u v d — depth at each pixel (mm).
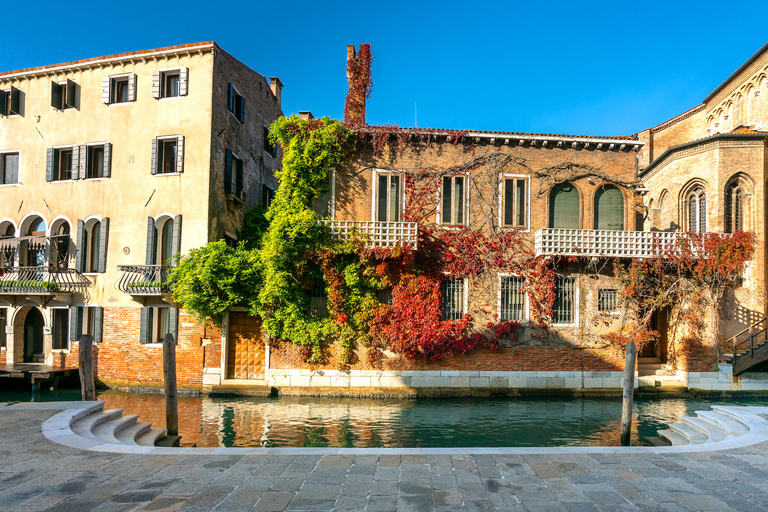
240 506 4852
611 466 6270
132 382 16594
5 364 17641
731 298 17953
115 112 17641
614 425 12336
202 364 16094
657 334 16641
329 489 5344
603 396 16250
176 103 17156
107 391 16281
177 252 16469
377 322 15938
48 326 17609
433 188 16953
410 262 16156
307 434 11172
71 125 18016
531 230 17219
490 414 13508
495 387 16219
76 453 6645
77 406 9641
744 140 18219
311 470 5980
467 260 16672
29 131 18406
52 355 17469
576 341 16672
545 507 4914
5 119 18625
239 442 10406
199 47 16859
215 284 15297
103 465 6141
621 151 17891
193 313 16047
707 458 6652
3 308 18344
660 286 17141
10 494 5141
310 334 15664
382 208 16859
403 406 14492
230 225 18469
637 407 14602
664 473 6016
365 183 16812
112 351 16844
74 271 17328
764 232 17906
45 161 18156
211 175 16875
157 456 6539
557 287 16969
